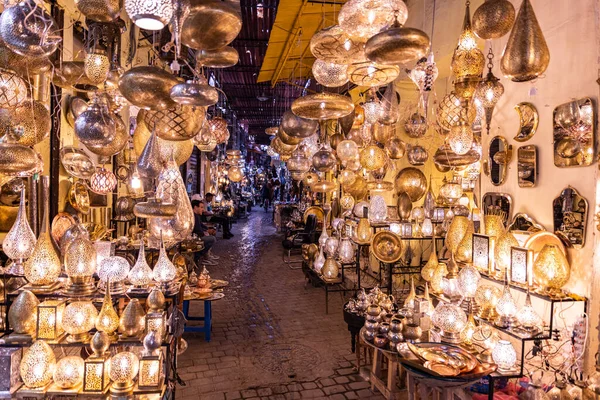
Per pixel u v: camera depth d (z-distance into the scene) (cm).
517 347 293
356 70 235
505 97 319
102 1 156
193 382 353
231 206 1541
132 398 233
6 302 246
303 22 518
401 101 585
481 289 279
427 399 272
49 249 231
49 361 223
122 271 261
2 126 204
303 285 707
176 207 247
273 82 877
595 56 237
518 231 296
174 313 284
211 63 218
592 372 233
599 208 232
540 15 283
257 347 430
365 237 484
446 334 279
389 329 312
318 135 631
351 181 563
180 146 286
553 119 267
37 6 167
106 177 340
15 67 206
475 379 230
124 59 494
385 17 191
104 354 231
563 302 253
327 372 372
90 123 206
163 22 148
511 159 310
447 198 427
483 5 218
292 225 1058
